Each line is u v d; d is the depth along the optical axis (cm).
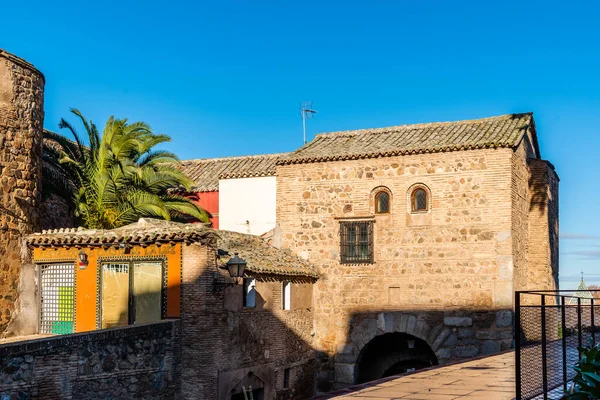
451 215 2452
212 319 1983
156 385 1880
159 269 2033
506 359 1978
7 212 2161
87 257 2128
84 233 2162
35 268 2220
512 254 2373
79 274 2136
